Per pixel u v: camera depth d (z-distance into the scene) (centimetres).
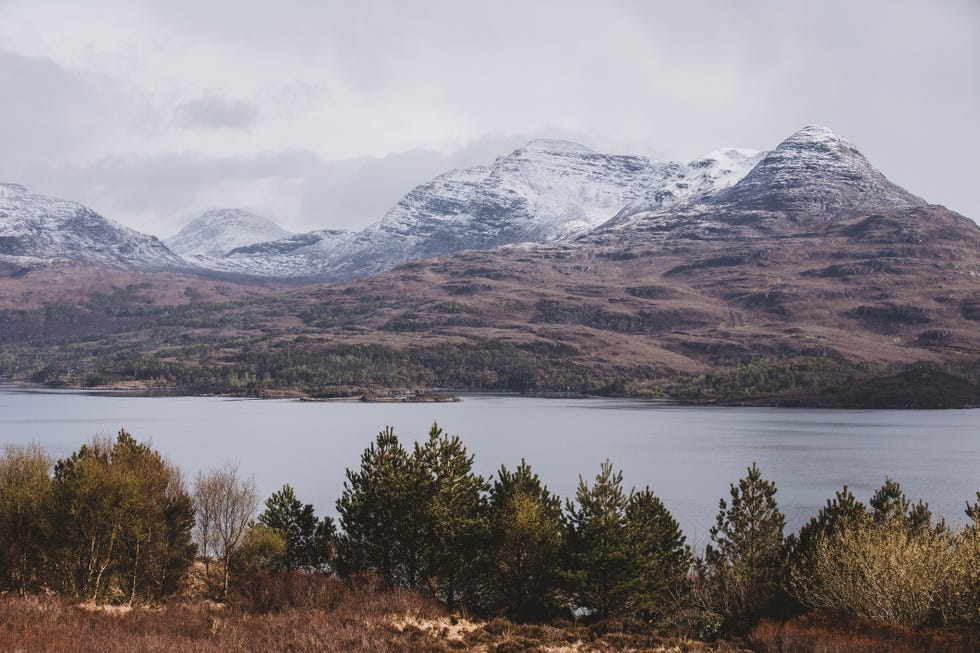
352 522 6562
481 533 6156
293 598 5606
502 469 6881
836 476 16300
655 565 6094
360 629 4541
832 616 5025
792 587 5719
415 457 6506
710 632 5338
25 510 5803
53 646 3762
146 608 4984
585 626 5472
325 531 7056
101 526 5819
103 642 3925
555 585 6000
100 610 4753
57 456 18425
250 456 19312
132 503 5816
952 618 4747
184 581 6544
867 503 12875
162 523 6150
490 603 6100
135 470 6225
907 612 4862
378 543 6384
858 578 5084
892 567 4978
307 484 14738
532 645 4697
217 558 7319
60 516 5734
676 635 5275
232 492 6512
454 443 6525
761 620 5300
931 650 4331
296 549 6862
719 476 16125
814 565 5709
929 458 19412
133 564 6012
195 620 4653
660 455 19838
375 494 6450
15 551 5722
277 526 7056
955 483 15425
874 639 4506
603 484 6219
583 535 6103
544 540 5994
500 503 6556
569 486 14488
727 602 5738
